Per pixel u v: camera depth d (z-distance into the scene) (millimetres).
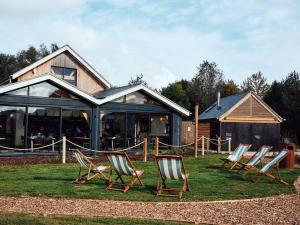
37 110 18688
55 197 8398
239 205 8047
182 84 60000
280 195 9289
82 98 19828
